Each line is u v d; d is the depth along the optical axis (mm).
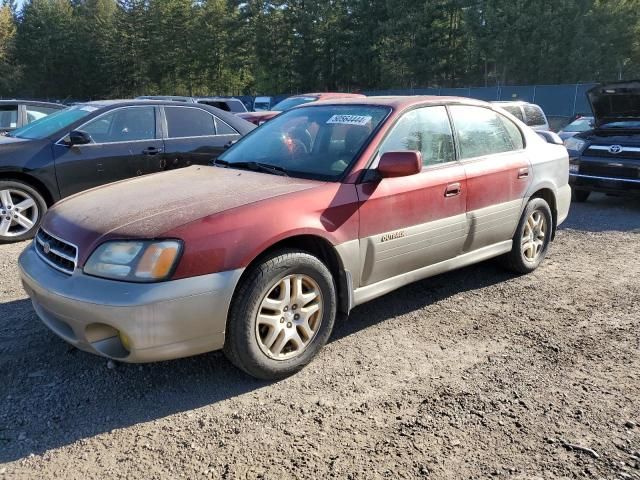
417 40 44156
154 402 3125
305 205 3410
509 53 38188
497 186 4691
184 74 59219
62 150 6516
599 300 4750
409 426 2916
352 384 3340
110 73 59812
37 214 6469
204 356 3654
